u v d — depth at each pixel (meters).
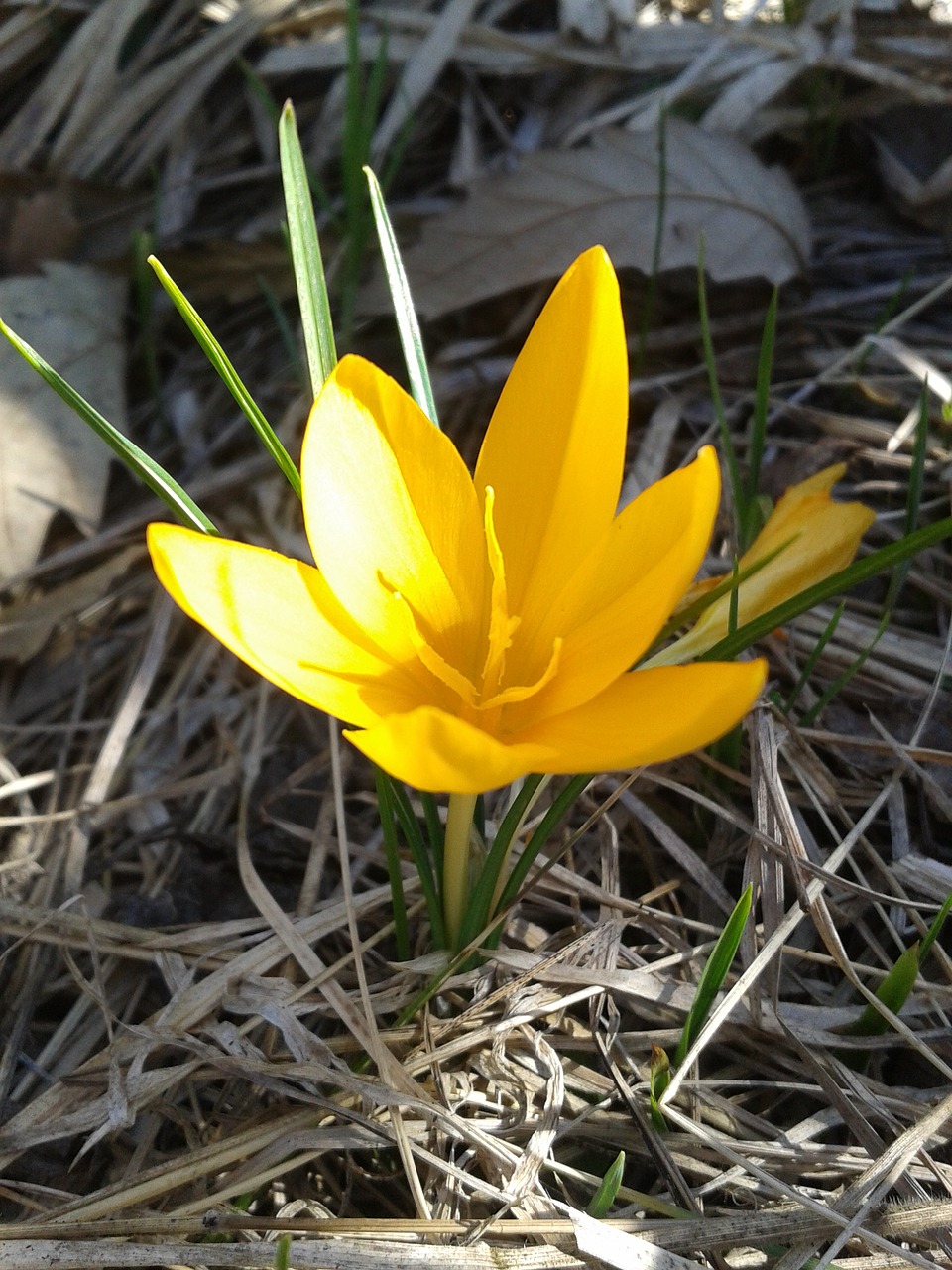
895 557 0.10
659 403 0.20
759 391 0.16
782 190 0.21
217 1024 0.12
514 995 0.12
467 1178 0.11
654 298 0.21
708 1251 0.10
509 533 0.11
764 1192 0.11
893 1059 0.13
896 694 0.16
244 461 0.20
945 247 0.22
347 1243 0.10
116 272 0.22
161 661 0.18
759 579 0.12
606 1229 0.10
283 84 0.23
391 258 0.12
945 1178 0.11
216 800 0.16
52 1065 0.13
